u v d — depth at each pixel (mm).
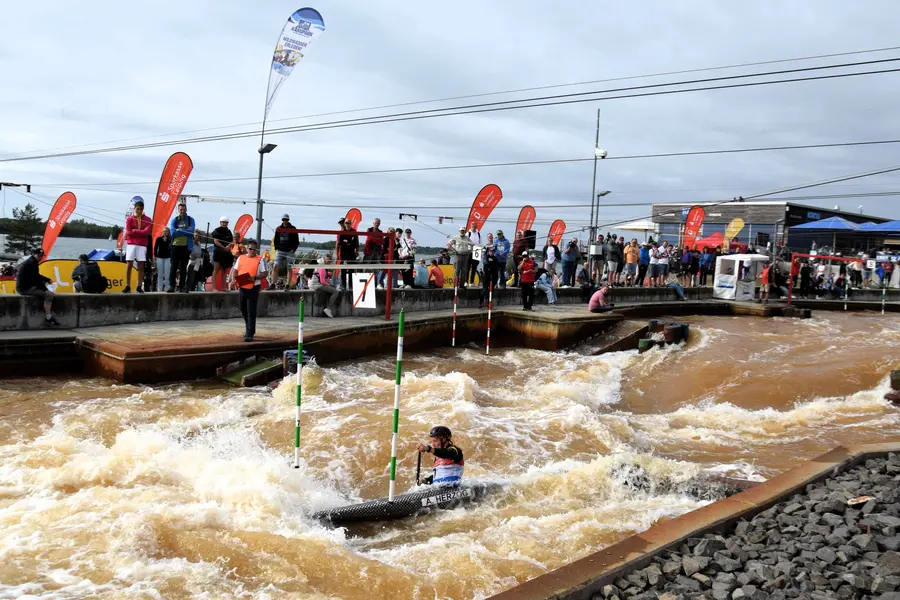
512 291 24922
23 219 49531
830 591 5348
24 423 10305
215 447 9922
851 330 22547
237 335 15039
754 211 43156
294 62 22625
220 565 6039
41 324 14547
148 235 16766
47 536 6355
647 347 19438
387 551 6723
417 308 21844
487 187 23859
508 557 6602
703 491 8656
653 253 29938
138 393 12320
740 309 26703
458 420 11453
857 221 51938
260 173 23109
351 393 13117
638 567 5785
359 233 18344
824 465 8516
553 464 9703
